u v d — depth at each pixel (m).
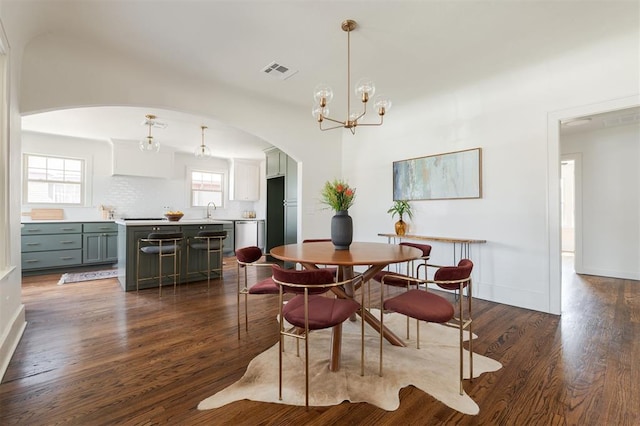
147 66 3.10
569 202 7.87
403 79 3.38
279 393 1.69
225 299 3.56
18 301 2.54
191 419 1.52
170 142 5.99
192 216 7.18
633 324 2.76
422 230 4.20
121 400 1.67
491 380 1.86
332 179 5.10
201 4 2.17
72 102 2.87
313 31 2.50
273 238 6.51
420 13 2.27
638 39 2.56
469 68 3.13
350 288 2.47
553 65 3.01
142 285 4.05
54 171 5.59
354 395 1.71
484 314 3.05
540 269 3.16
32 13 2.20
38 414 1.54
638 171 4.66
